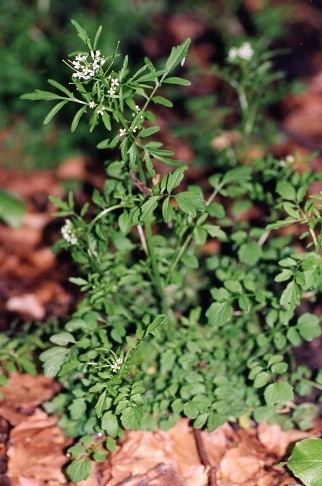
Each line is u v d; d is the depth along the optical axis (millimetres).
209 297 659
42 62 969
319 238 517
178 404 554
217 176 595
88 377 573
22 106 943
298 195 542
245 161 801
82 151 911
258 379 536
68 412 595
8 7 982
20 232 810
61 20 1066
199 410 546
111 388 507
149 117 492
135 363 530
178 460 576
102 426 508
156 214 593
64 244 571
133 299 632
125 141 495
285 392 523
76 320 554
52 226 816
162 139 909
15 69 938
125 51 1089
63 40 982
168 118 959
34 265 769
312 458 536
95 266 569
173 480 567
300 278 515
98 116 505
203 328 608
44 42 958
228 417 585
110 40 960
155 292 625
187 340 591
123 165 550
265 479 567
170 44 1137
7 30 972
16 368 639
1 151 917
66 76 952
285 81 1053
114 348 582
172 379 579
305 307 666
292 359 610
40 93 493
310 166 854
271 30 1105
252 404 590
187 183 828
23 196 855
